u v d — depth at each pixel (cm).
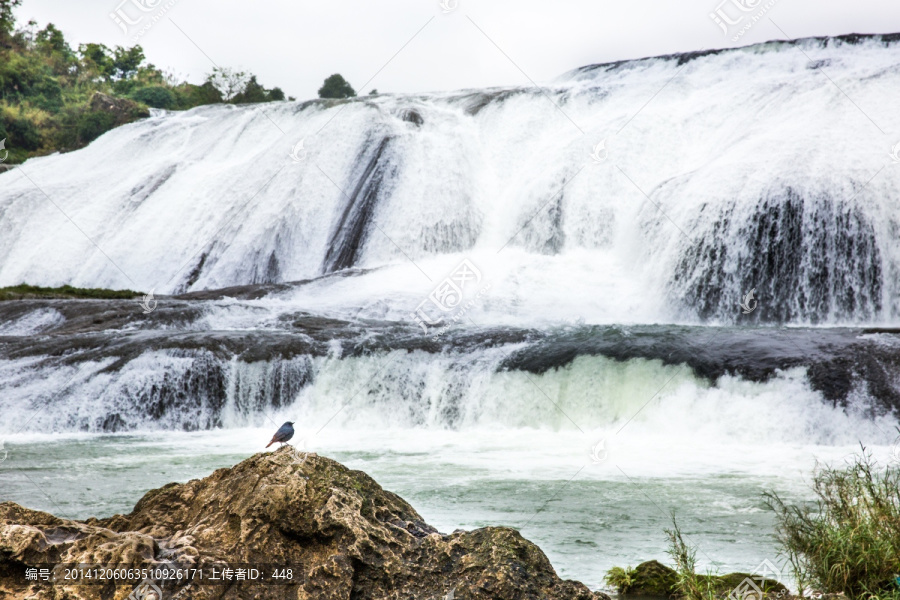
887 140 3288
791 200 3158
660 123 4062
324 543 591
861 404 2022
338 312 3138
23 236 5222
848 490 823
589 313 3284
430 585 593
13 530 579
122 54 12138
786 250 3155
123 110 9775
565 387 2300
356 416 2431
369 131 4550
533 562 612
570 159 4106
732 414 2103
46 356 2477
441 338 2562
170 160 5422
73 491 1460
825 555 747
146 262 4681
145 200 5000
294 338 2580
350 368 2475
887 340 2242
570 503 1345
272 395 2464
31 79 10569
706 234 3278
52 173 5953
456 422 2367
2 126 9194
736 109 4019
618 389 2258
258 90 10212
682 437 2106
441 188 4288
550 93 4691
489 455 1845
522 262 3734
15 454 1895
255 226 4488
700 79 4588
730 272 3225
